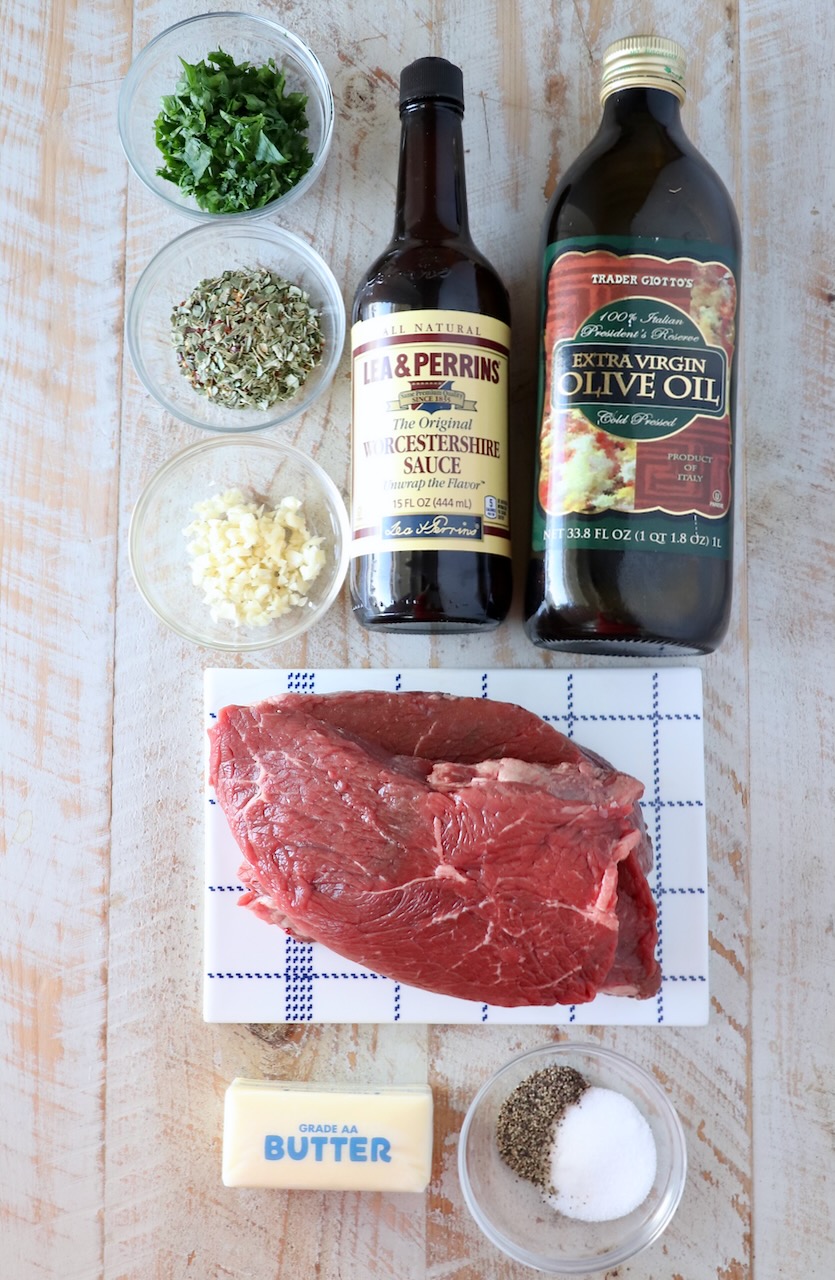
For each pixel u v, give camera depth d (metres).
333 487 0.75
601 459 0.68
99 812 0.76
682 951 0.74
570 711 0.75
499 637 0.76
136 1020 0.76
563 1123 0.73
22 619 0.76
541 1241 0.74
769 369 0.76
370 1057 0.75
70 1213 0.75
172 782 0.76
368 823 0.69
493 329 0.70
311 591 0.76
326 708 0.73
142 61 0.76
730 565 0.70
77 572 0.76
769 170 0.76
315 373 0.76
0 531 0.76
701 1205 0.74
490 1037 0.75
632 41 0.69
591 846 0.69
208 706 0.75
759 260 0.76
